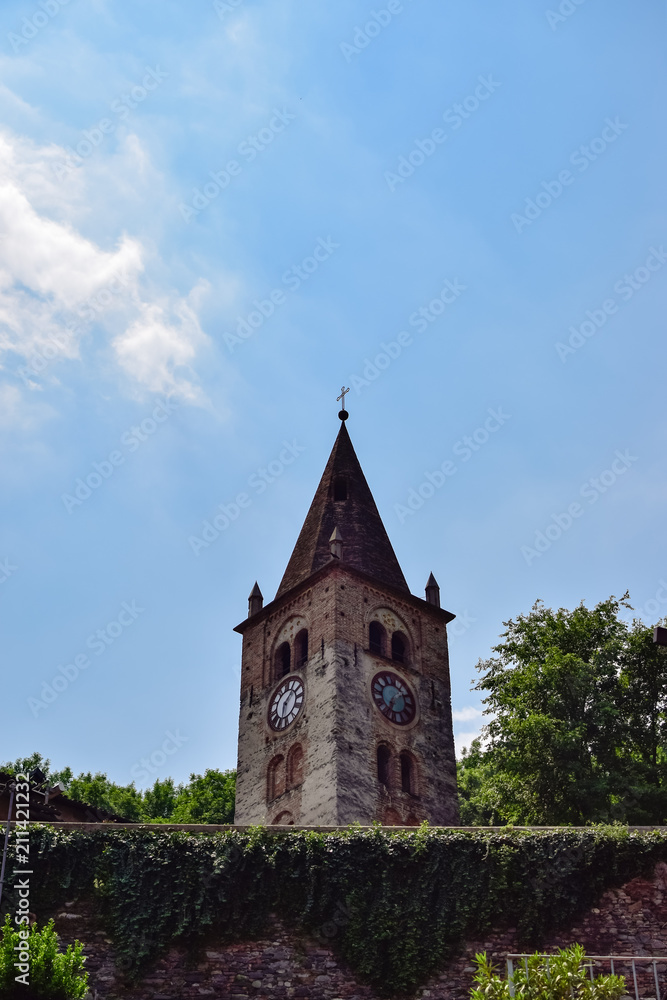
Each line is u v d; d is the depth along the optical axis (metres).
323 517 62.53
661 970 28.52
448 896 30.44
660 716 50.50
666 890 30.47
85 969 28.61
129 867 30.12
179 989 28.59
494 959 29.56
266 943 29.50
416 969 29.22
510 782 49.03
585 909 30.23
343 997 28.78
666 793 46.88
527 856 30.97
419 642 58.16
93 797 76.75
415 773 53.38
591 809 46.75
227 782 75.81
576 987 21.44
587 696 49.88
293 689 54.81
